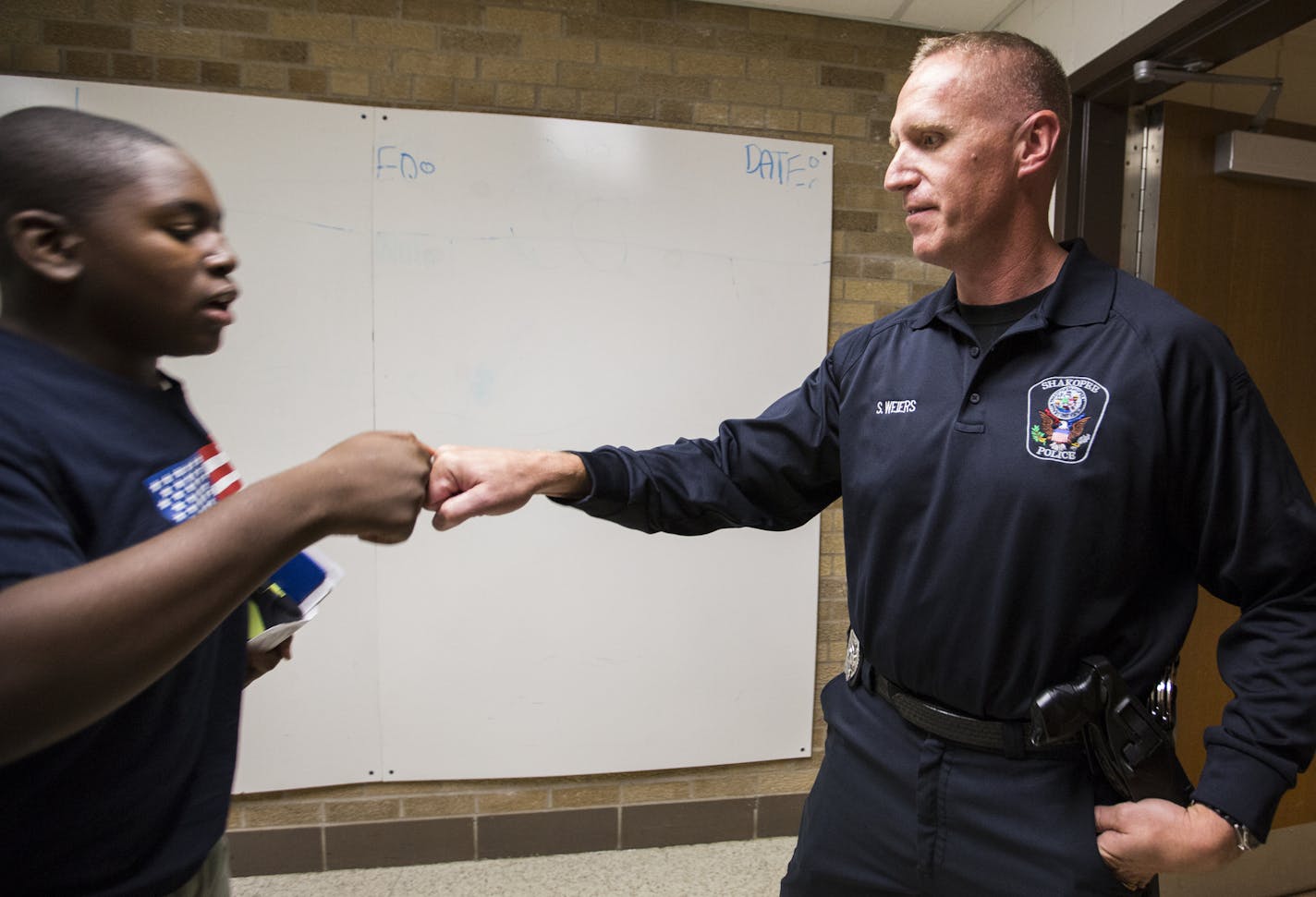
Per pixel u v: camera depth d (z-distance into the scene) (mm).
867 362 1114
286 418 2070
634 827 2297
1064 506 885
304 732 2129
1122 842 851
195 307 607
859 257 2322
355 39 2051
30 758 508
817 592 2338
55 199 543
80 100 1927
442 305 2109
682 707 2281
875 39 2285
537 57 2129
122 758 559
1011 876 913
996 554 919
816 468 1208
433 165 2076
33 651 410
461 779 2209
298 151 2021
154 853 606
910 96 976
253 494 506
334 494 545
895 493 1009
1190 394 875
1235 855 836
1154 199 1967
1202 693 2064
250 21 2008
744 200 2217
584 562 2207
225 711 689
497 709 2197
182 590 454
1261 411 880
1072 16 1986
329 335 2074
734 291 2230
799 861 1152
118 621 432
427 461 657
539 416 2170
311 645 2111
